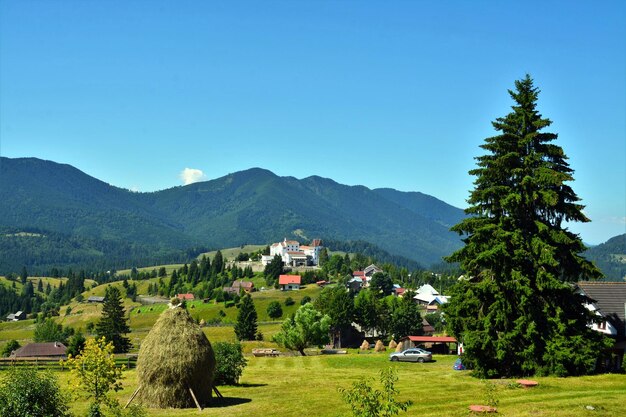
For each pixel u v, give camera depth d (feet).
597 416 86.99
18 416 68.18
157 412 98.32
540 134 137.08
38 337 488.02
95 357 97.71
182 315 107.14
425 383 126.00
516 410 91.71
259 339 426.51
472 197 138.72
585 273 133.39
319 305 409.90
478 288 131.64
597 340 128.67
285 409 99.96
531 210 136.67
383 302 465.47
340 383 134.51
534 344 127.03
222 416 94.73
